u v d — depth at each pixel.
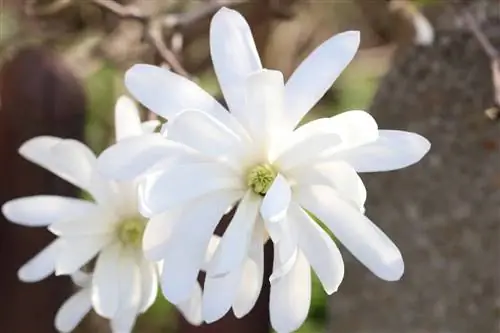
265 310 0.69
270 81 0.49
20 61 0.70
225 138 0.50
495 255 0.67
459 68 0.68
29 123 0.70
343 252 0.73
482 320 0.67
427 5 0.71
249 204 0.51
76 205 0.55
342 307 0.73
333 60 0.51
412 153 0.50
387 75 0.72
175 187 0.50
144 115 0.66
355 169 0.50
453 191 0.68
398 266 0.50
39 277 0.55
